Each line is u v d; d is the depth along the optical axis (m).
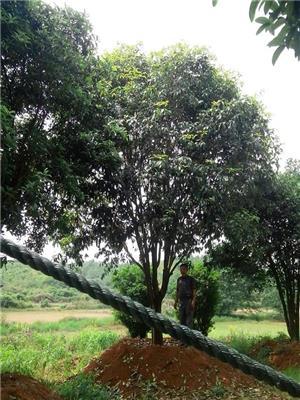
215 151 8.97
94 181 8.51
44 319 21.78
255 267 11.82
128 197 8.82
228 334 14.80
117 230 9.12
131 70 9.55
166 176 8.35
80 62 6.68
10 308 26.77
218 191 8.24
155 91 9.02
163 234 8.81
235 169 8.41
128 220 9.16
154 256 9.55
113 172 8.39
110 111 8.60
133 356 8.79
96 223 9.20
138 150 9.05
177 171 8.25
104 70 7.99
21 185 6.36
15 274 31.28
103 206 9.00
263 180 9.41
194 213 8.89
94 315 24.55
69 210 8.62
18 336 13.44
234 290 16.97
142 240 9.34
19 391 5.35
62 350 11.07
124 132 8.09
